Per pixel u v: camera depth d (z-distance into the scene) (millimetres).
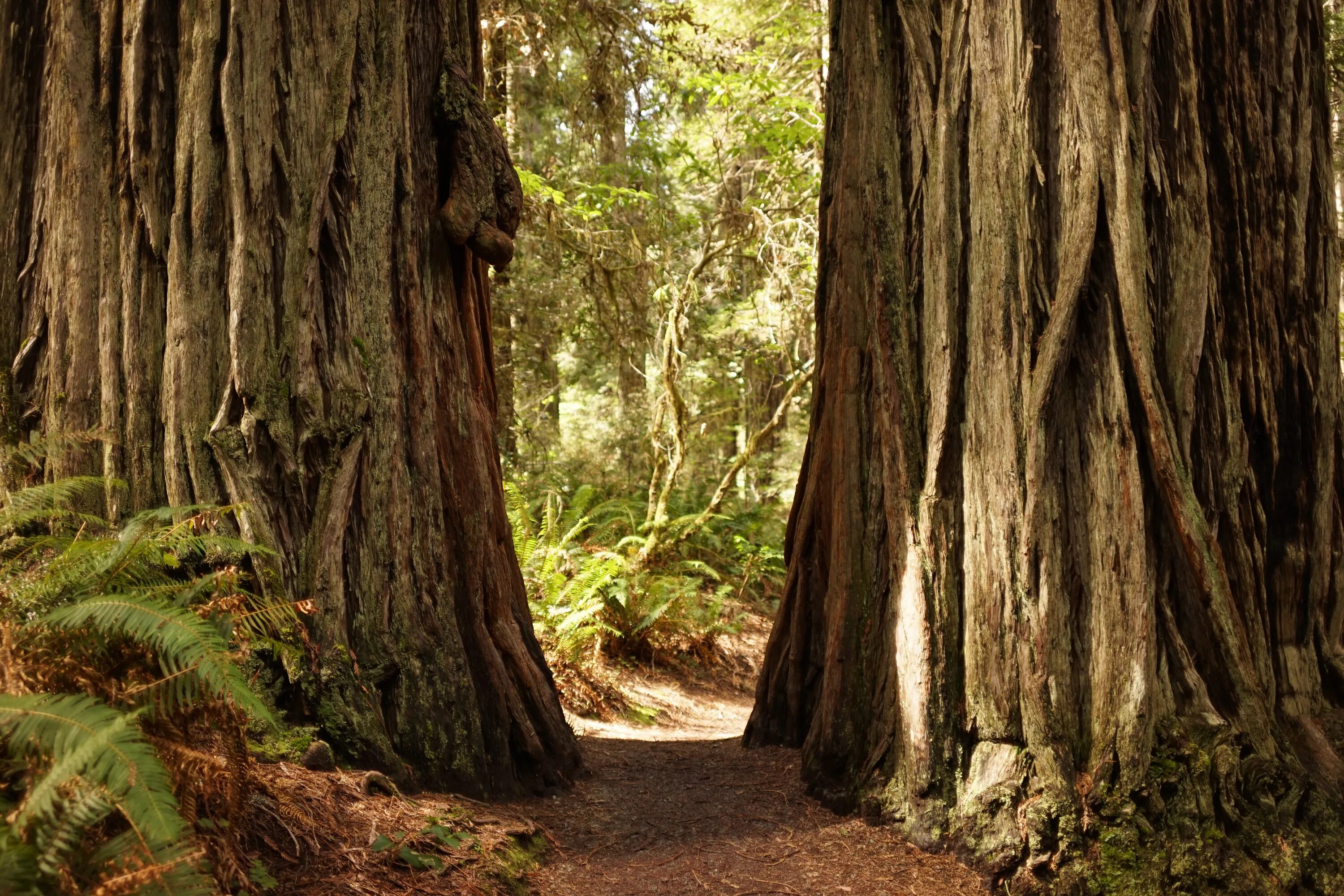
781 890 3406
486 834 3398
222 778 2564
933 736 3854
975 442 3975
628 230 10742
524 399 12570
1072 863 3529
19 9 3824
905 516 4098
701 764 4762
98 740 1938
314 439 3656
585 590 7117
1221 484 4066
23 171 3795
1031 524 3836
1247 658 3859
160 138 3670
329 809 3135
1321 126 4676
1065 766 3672
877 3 4492
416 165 4113
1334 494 4477
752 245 11086
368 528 3721
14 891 1859
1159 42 4105
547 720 4281
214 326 3617
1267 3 4484
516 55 9953
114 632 2506
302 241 3703
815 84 10914
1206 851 3559
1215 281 4156
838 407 4492
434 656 3783
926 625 3932
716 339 13328
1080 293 3904
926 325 4203
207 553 3418
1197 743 3738
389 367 3852
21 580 2869
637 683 7566
